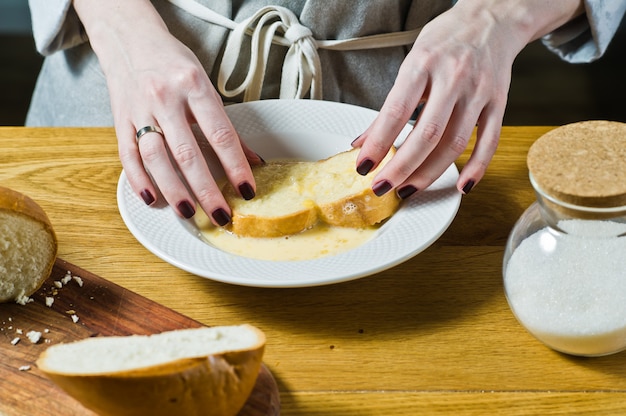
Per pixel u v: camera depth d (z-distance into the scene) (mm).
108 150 897
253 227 748
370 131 780
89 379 574
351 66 968
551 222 633
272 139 864
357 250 715
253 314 713
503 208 817
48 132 923
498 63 810
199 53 962
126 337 645
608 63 2064
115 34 857
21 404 631
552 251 646
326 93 975
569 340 646
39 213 709
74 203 827
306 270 691
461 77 779
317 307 718
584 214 595
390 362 672
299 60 927
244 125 866
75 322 696
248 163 802
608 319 636
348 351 682
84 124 1052
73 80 1051
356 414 637
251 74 919
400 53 986
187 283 743
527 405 639
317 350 683
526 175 856
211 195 752
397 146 833
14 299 714
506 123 1870
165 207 771
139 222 748
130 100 805
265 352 682
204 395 586
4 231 692
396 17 968
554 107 1927
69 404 631
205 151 833
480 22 827
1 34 2135
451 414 634
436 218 743
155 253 712
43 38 974
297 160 865
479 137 792
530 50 2109
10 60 2088
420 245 707
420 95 771
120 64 833
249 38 954
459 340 688
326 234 757
